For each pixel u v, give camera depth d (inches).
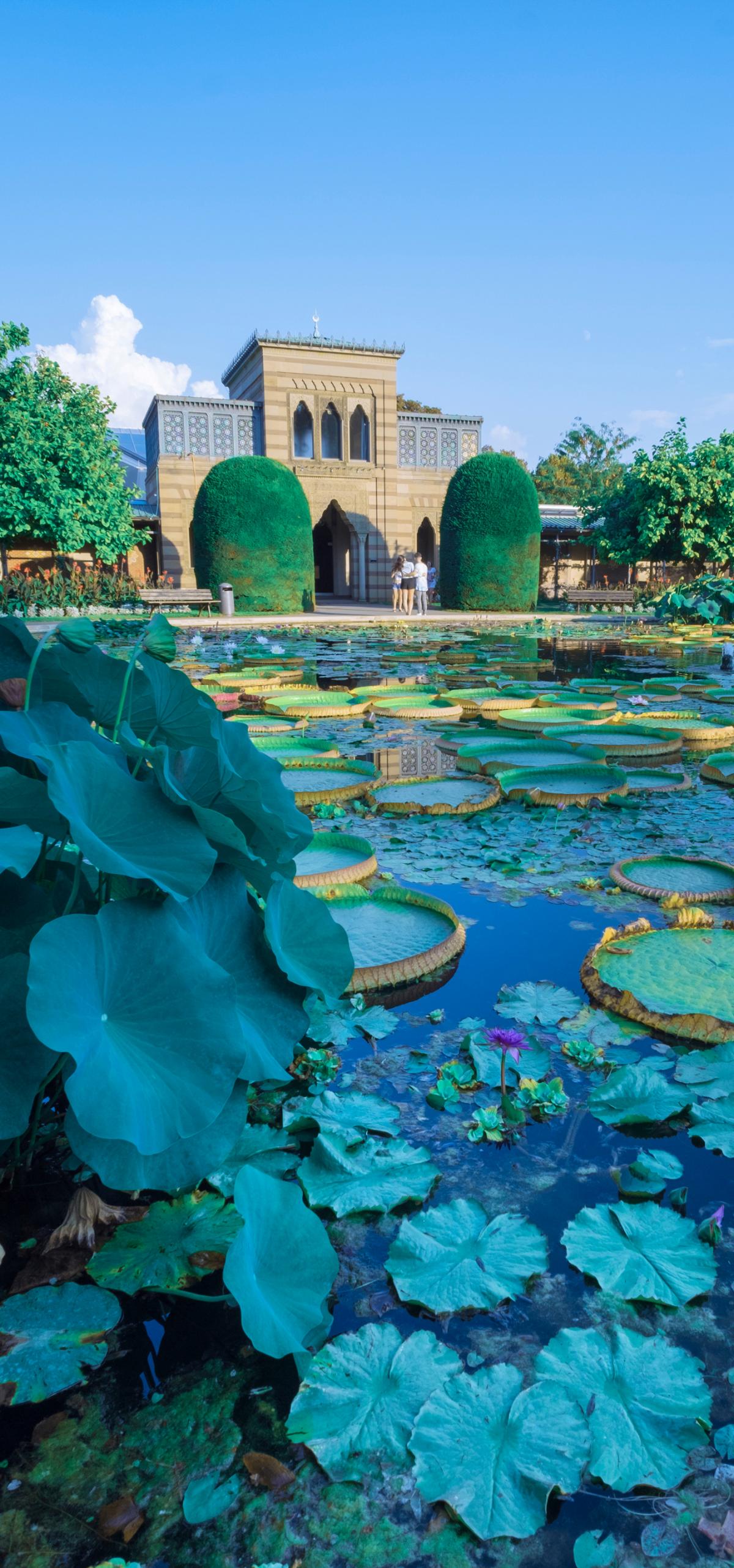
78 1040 50.9
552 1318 56.5
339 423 971.9
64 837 63.5
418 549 1101.7
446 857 151.7
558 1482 45.2
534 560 842.8
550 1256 61.9
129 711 81.2
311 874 131.9
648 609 880.9
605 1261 60.5
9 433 656.4
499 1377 51.5
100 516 714.8
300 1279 55.2
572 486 1974.7
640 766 225.6
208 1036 56.7
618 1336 54.6
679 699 329.1
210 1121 52.9
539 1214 66.6
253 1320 48.1
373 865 140.9
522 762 216.1
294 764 211.5
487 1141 75.7
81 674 79.8
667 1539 42.8
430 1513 44.2
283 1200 60.4
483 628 701.3
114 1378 52.1
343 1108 79.0
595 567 1099.3
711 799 191.5
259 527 745.6
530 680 390.9
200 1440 48.3
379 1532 43.2
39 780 65.4
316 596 1159.6
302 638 591.2
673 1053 89.2
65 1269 59.9
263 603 759.1
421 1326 56.0
